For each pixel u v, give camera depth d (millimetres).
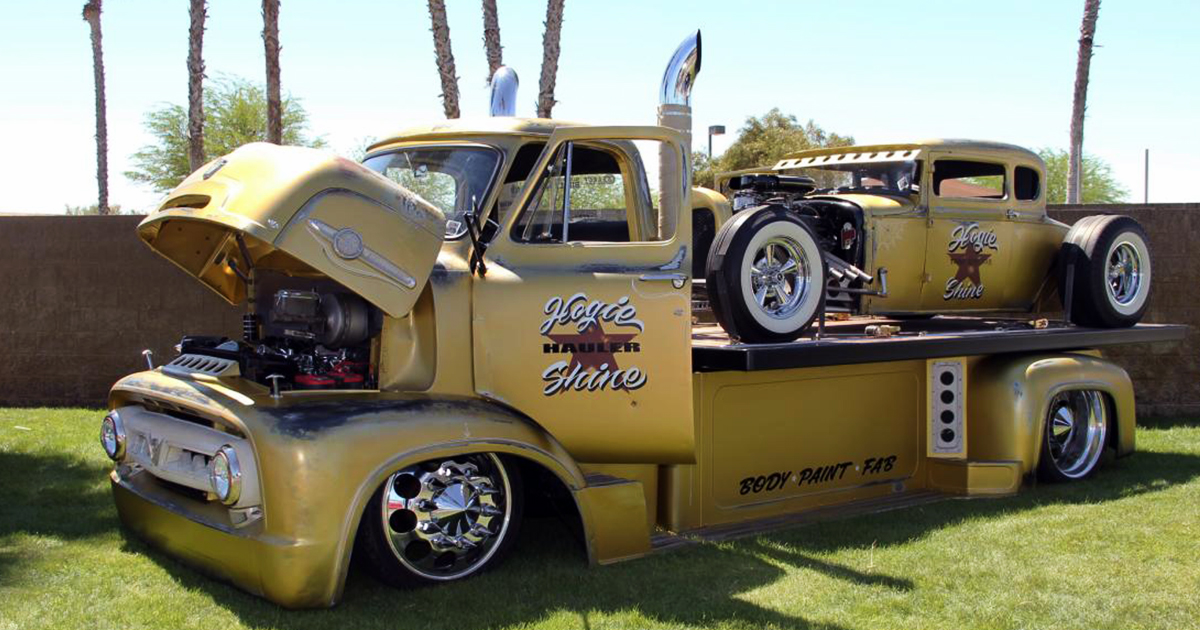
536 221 5199
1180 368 10594
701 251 7688
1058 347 7359
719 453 5789
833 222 7199
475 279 4871
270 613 4309
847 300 7090
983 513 6258
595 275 5027
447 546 4699
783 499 6168
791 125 29812
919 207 7273
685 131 5535
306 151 4688
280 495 4215
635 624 4266
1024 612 4449
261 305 5406
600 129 5199
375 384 4859
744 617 4363
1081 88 15688
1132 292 7914
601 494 5008
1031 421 6941
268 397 4531
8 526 5754
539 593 4625
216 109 33062
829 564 5133
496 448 4645
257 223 4293
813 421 6281
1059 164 35781
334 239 4398
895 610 4469
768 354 5379
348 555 4262
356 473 4285
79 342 10992
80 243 10938
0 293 11023
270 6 13094
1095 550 5391
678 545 5375
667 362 5074
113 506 6258
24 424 9461
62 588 4664
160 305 10883
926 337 6527
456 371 4805
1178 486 7090
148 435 5039
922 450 6961
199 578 4816
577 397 4996
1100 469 7750
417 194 5215
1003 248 7727
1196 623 4324
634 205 5508
